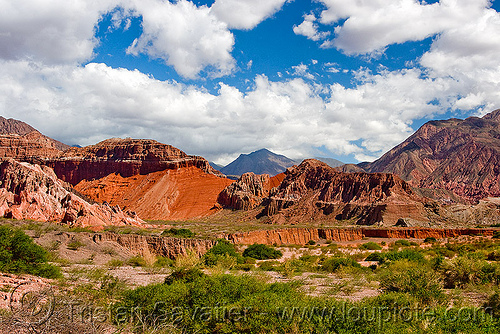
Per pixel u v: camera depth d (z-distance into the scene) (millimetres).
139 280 27547
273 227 110812
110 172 195125
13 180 94875
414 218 117312
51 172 118562
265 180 183000
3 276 20969
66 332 12336
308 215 135500
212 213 161875
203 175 190875
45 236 49906
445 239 91938
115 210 94375
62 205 84062
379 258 48094
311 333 14648
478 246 63500
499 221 130500
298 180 159000
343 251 68875
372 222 118375
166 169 186625
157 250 55750
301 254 66750
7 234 24984
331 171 155625
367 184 137000
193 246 58156
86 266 35031
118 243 54469
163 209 164625
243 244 76750
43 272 23938
